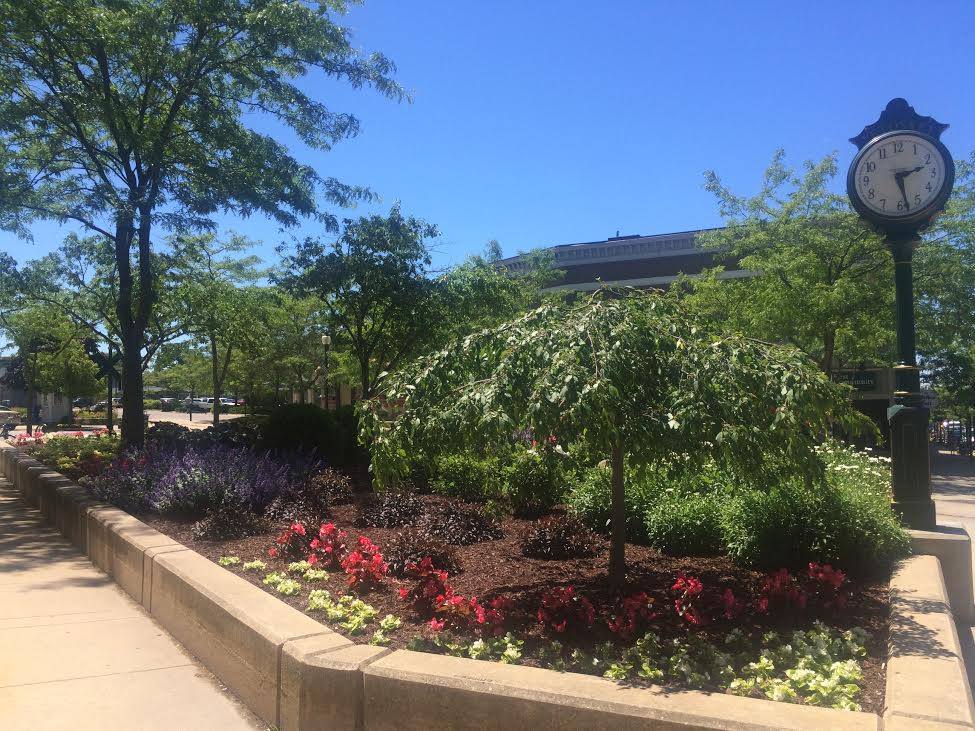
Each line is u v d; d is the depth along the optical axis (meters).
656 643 4.03
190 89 13.38
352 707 3.53
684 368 4.35
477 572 5.89
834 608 4.60
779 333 18.86
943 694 3.05
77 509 8.77
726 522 6.13
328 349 21.28
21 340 29.56
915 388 6.59
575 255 31.16
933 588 4.89
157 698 4.36
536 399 4.04
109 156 14.25
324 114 14.23
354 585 5.32
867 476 7.75
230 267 22.89
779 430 4.23
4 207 13.14
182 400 78.94
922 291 19.62
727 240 21.56
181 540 7.21
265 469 9.62
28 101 13.16
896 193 6.66
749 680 3.48
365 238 15.63
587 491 7.36
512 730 3.14
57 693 4.40
